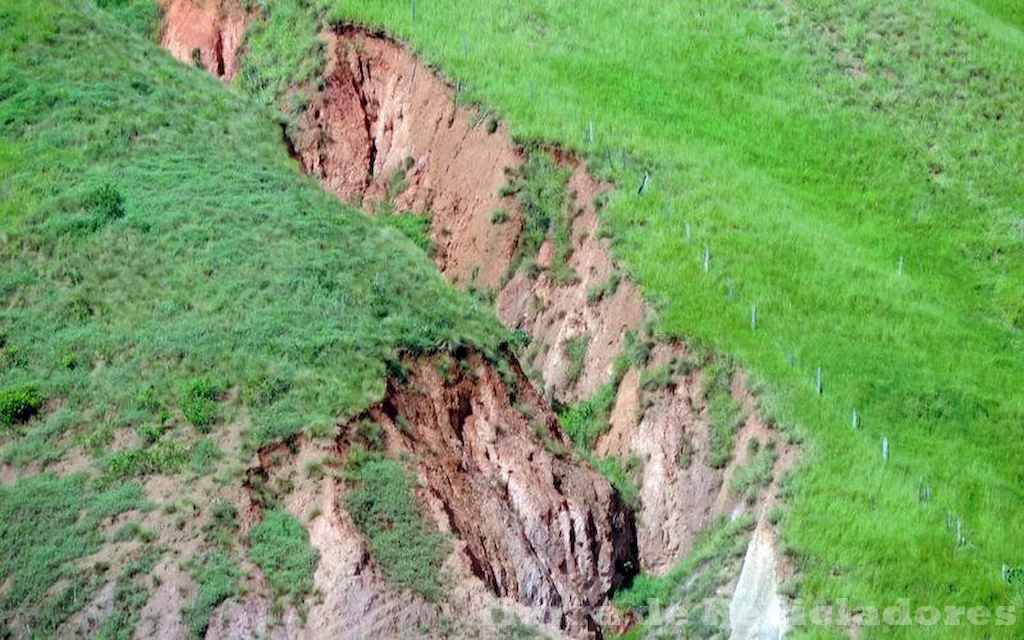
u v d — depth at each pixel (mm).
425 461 44156
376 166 61969
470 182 58750
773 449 46906
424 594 40688
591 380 51938
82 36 60438
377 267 49906
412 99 62000
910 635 40812
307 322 46719
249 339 45969
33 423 44719
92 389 45125
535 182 57188
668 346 50375
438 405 46125
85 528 41594
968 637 40938
